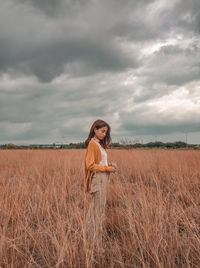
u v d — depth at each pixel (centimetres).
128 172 716
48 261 216
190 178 545
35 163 891
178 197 406
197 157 920
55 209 336
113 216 332
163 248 226
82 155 1031
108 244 254
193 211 321
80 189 464
